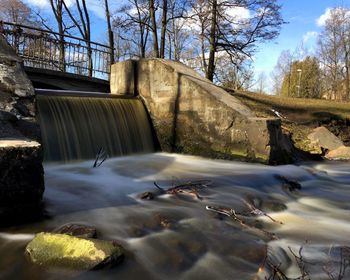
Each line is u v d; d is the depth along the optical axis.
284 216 6.29
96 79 14.89
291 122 15.54
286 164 10.32
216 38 18.47
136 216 5.53
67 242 4.15
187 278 3.99
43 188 5.19
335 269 4.35
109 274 3.95
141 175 8.30
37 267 3.96
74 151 9.24
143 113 12.05
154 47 18.95
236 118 10.19
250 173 8.69
